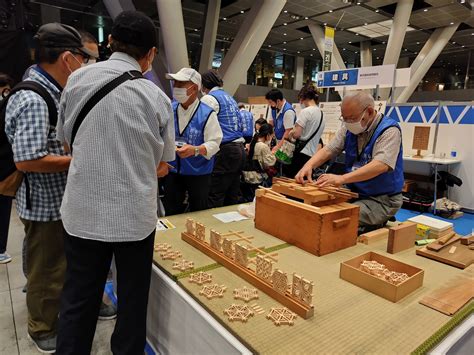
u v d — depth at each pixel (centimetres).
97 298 124
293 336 106
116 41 116
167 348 148
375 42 1307
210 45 864
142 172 113
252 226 207
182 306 132
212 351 115
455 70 1560
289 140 345
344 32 1159
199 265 154
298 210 172
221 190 276
